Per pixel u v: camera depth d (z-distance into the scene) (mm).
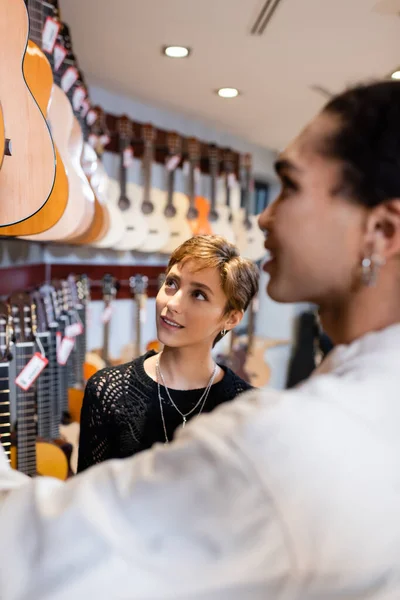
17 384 1489
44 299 1930
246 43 2234
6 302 1613
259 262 4012
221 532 451
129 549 467
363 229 520
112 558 468
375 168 501
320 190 529
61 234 1483
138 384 1180
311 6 1884
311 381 505
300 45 2252
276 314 4684
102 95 2918
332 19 1994
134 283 3092
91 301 2977
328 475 438
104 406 1166
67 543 476
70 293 2283
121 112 3053
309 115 3354
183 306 1115
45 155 1099
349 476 440
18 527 515
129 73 2631
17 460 1609
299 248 543
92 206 1703
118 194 2750
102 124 2639
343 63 2461
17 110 1078
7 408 1538
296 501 436
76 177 1602
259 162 4379
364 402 472
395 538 443
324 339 4191
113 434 1165
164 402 1166
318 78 2658
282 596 431
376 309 539
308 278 551
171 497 465
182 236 3133
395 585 444
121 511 478
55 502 509
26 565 496
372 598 441
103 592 462
